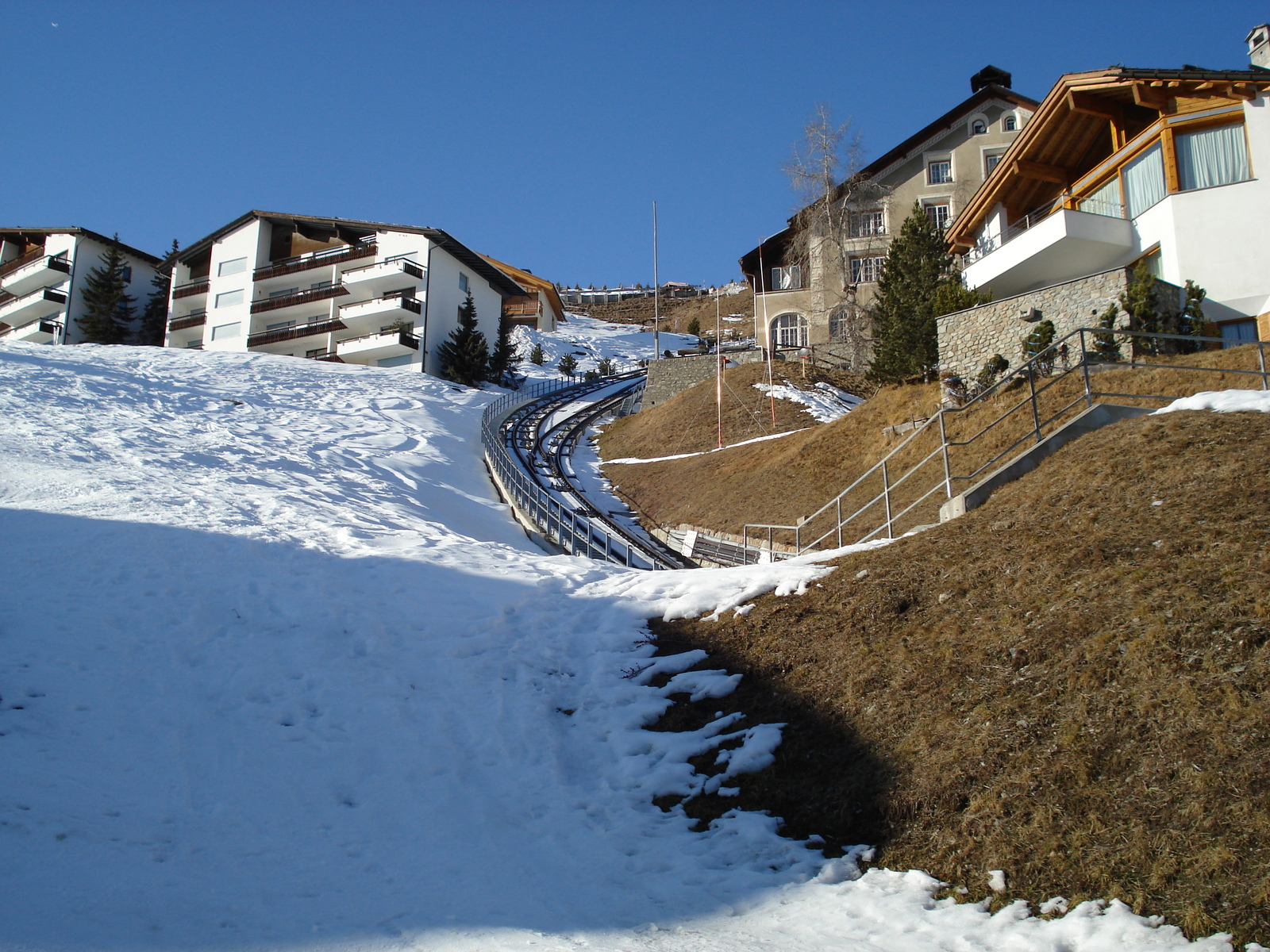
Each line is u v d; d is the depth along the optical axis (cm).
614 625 1217
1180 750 652
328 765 881
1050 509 1110
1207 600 789
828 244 4775
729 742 903
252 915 612
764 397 4034
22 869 635
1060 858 615
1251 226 2217
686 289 13250
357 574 1451
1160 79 2352
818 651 1004
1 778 762
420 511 2342
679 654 1097
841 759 816
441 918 619
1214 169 2303
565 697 1055
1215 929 517
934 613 981
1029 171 2891
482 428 4081
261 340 6050
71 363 3466
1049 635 843
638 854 736
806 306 4803
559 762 910
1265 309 2027
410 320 5712
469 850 740
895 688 877
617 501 3362
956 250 3538
